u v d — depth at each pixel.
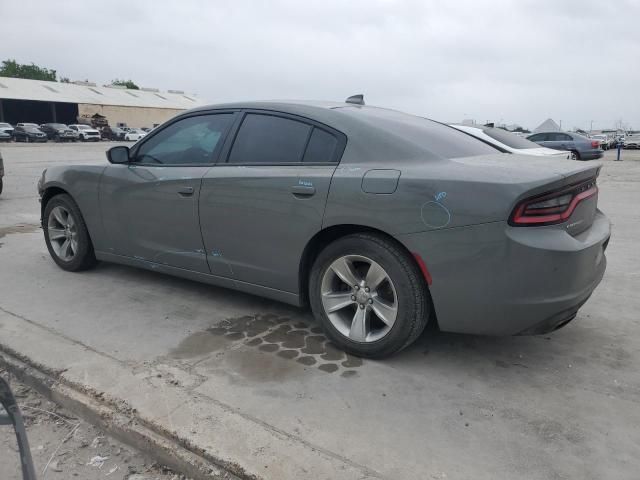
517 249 2.69
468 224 2.76
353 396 2.86
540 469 2.30
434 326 3.78
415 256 2.93
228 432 2.50
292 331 3.70
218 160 3.81
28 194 10.87
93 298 4.34
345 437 2.49
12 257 5.60
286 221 3.38
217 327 3.76
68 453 2.58
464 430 2.57
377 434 2.53
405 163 3.07
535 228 2.72
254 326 3.78
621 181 14.68
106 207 4.48
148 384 2.93
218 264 3.84
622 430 2.59
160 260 4.24
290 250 3.41
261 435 2.48
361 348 3.25
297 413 2.69
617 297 4.43
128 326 3.77
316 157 3.38
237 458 2.32
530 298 2.75
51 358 3.22
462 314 2.92
